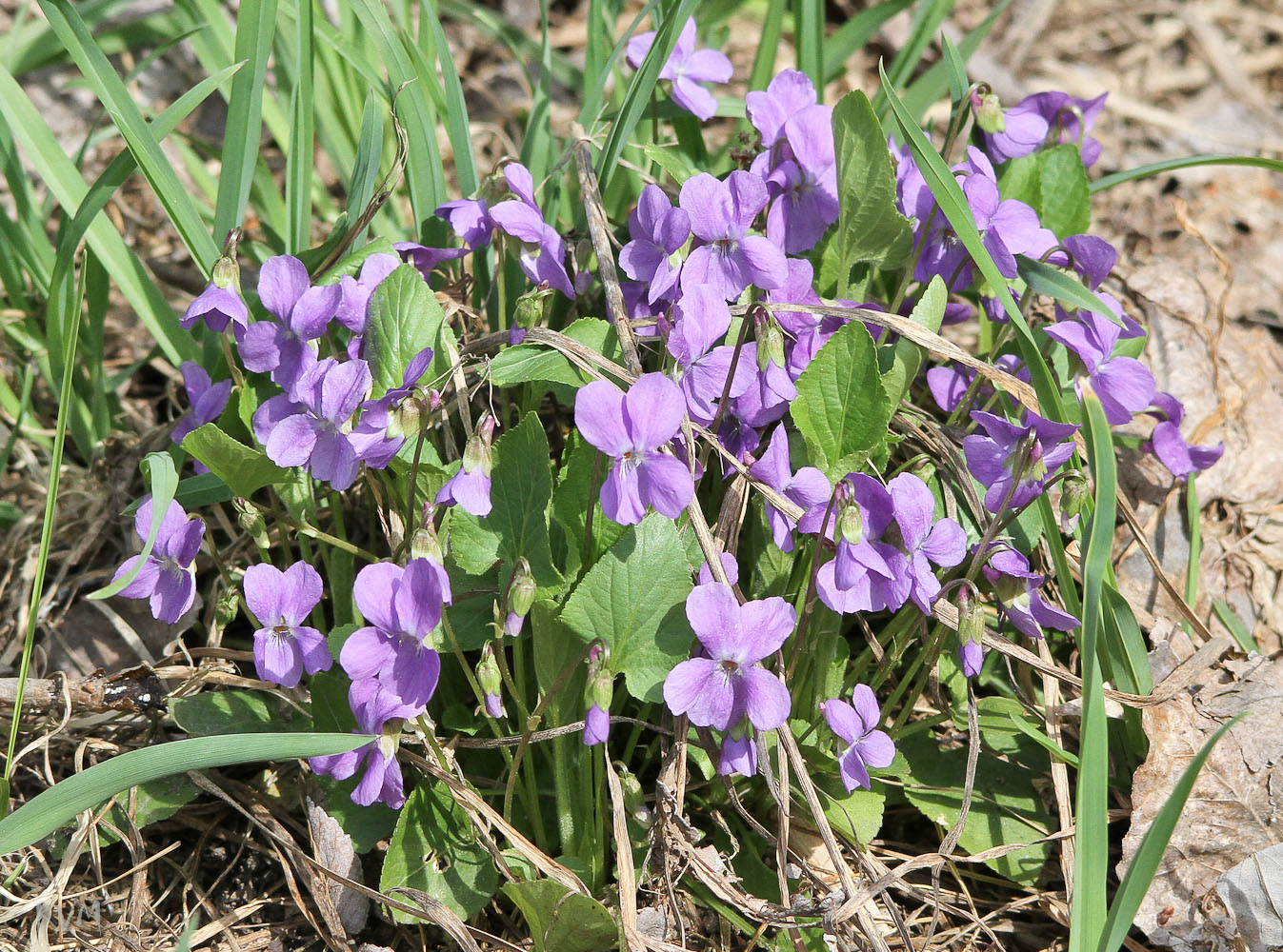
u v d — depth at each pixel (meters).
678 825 0.52
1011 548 0.52
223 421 0.56
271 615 0.51
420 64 0.59
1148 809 0.54
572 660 0.51
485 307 0.58
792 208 0.55
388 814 0.54
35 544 0.59
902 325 0.52
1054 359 0.56
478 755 0.55
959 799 0.55
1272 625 0.59
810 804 0.51
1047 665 0.53
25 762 0.56
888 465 0.56
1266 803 0.54
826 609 0.53
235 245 0.52
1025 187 0.57
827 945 0.53
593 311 0.57
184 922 0.54
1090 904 0.49
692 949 0.53
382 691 0.50
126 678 0.55
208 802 0.56
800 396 0.52
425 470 0.53
